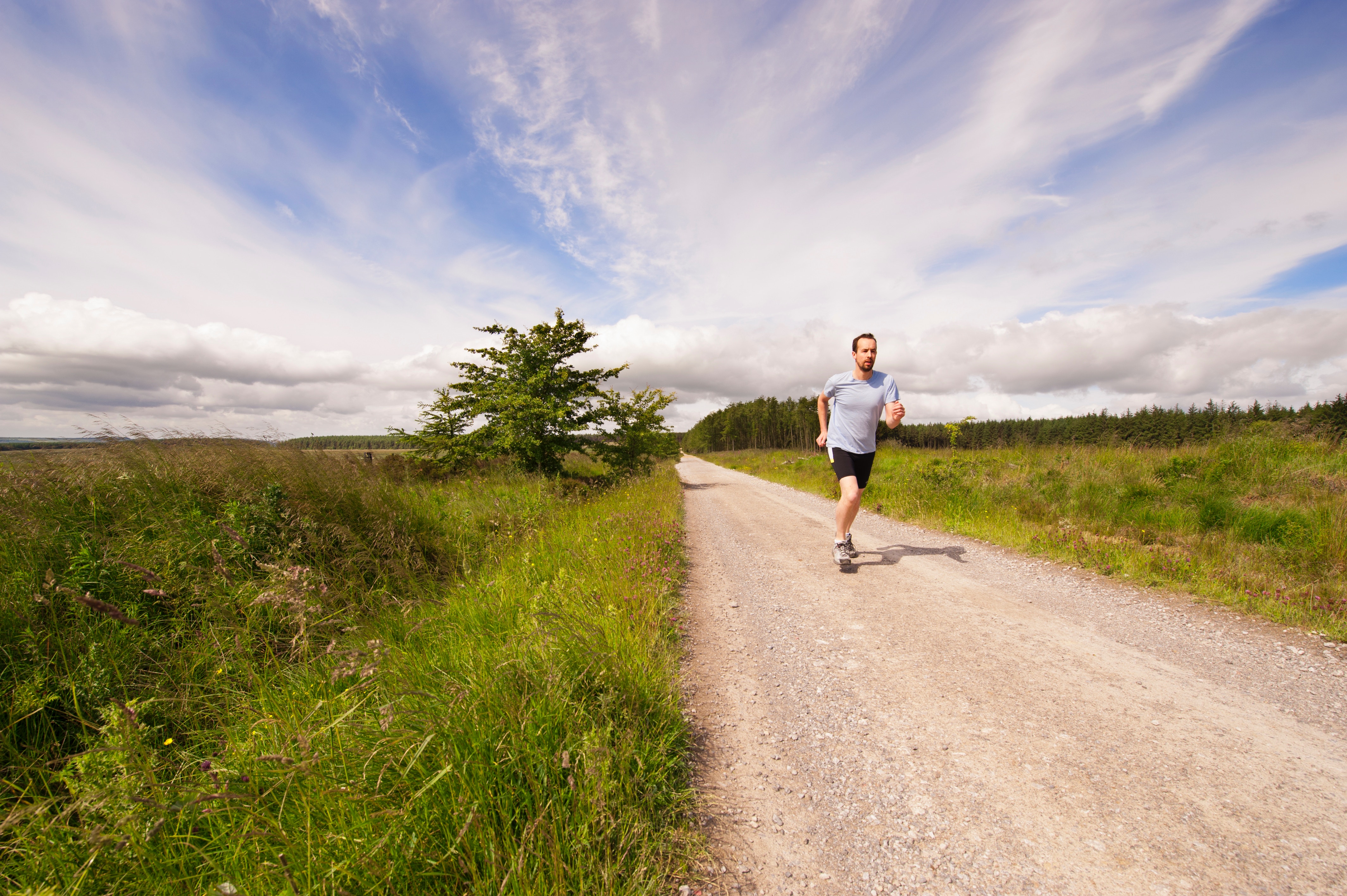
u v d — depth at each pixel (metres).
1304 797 1.86
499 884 1.46
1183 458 8.55
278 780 1.80
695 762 2.25
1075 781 2.02
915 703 2.69
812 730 2.49
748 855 1.72
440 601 4.16
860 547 6.57
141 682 2.67
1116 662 3.09
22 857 1.63
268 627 3.25
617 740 2.07
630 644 3.03
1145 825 1.76
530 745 1.93
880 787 2.05
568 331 14.74
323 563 4.22
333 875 1.47
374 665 2.33
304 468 5.58
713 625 3.99
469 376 14.49
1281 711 2.48
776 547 6.83
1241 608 3.88
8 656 2.54
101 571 3.20
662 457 29.33
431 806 1.72
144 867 1.60
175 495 4.67
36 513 3.82
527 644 2.64
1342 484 6.46
